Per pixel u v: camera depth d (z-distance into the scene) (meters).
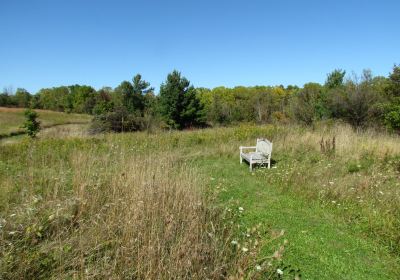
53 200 5.16
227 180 8.13
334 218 5.63
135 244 3.72
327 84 24.14
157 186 5.23
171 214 4.21
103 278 3.29
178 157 10.12
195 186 5.73
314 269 4.00
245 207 6.18
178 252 3.37
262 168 9.32
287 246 4.54
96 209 4.94
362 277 3.87
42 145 11.58
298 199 6.59
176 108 27.59
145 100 30.66
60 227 4.35
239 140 13.50
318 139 11.61
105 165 7.46
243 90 54.34
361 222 5.34
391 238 4.68
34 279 3.32
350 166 8.52
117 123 21.03
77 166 7.48
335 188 6.69
